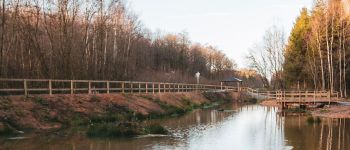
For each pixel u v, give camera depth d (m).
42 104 30.94
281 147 22.53
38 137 24.95
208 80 111.94
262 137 26.12
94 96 37.00
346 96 61.19
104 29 51.41
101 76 49.12
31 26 41.75
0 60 35.00
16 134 25.80
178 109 45.88
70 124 30.06
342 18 63.03
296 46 74.00
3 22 35.34
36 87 37.81
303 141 24.45
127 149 21.52
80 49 44.66
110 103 37.09
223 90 76.88
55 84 39.31
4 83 34.47
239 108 54.25
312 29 66.69
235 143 23.81
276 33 86.19
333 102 49.34
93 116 32.50
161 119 37.28
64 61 41.09
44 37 44.06
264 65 90.31
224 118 38.94
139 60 93.12
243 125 32.78
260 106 58.78
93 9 47.81
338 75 64.94
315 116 40.00
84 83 43.47
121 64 60.41
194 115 42.41
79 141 23.75
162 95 49.41
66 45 41.44
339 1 63.66
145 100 43.22
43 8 41.91
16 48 39.31
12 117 27.53
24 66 39.53
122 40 65.06
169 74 95.75
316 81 67.19
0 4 36.94
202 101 61.53
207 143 23.67
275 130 29.48
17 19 40.00
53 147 21.91
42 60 39.56
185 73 112.88
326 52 65.12
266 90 80.00
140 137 25.48
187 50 132.88
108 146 22.31
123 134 26.05
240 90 79.62
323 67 65.25
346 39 63.62
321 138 25.50
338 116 38.69
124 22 68.12
